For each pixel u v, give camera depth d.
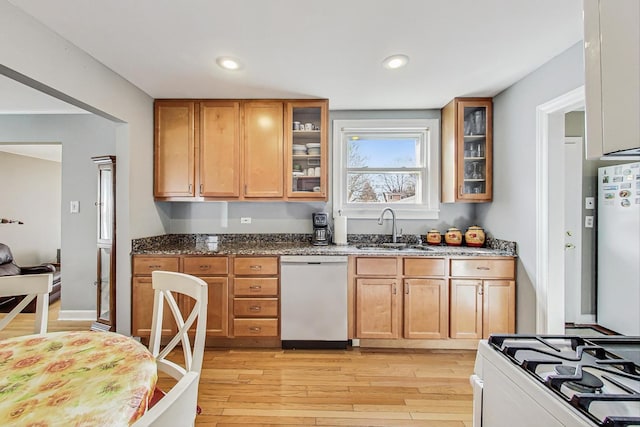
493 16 1.60
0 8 1.45
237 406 1.80
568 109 2.00
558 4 1.50
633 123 0.55
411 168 3.13
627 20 0.56
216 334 2.50
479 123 2.80
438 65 2.14
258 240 3.12
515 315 2.46
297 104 2.75
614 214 2.86
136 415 0.72
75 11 1.54
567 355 0.79
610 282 2.90
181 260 2.51
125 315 2.47
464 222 3.10
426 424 1.66
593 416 0.53
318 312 2.51
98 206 2.89
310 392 1.94
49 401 0.74
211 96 2.69
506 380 0.75
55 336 1.14
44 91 1.77
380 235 3.11
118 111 2.28
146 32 1.74
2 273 3.50
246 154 2.75
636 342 0.85
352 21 1.64
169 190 2.75
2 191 4.68
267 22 1.65
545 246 2.14
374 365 2.28
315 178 2.87
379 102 2.86
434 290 2.50
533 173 2.23
